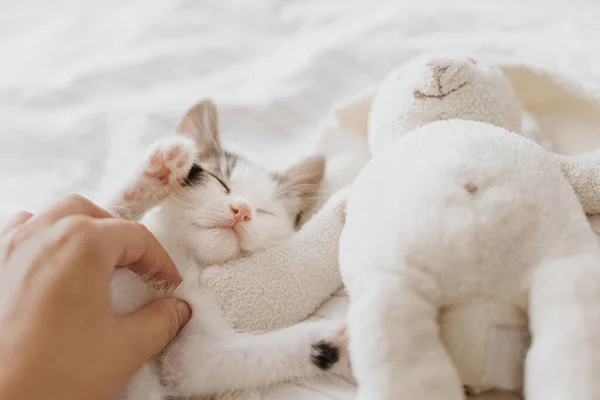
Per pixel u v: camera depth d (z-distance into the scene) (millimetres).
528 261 300
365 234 321
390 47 548
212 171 423
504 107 386
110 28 611
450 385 293
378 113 406
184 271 386
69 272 306
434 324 304
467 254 301
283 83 540
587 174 381
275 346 364
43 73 564
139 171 389
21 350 293
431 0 609
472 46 534
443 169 313
